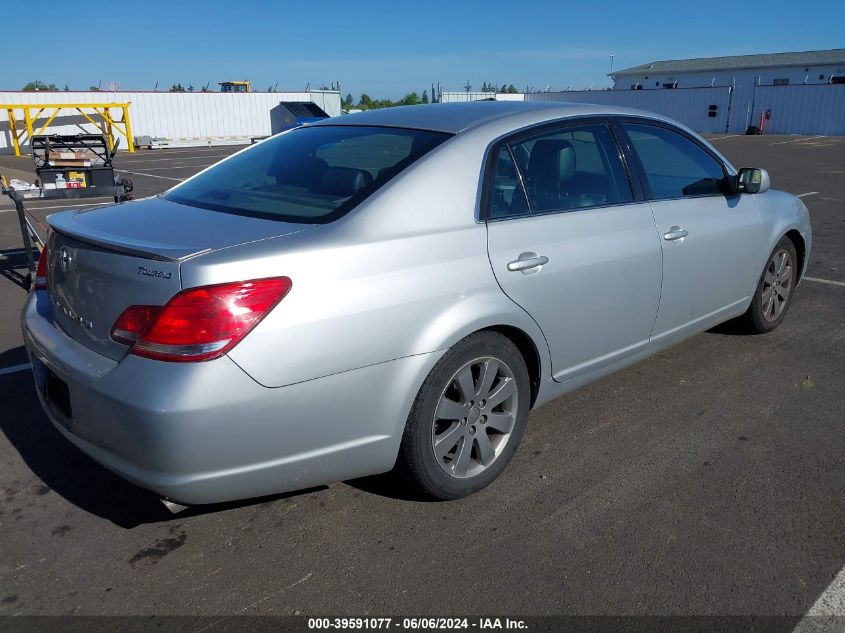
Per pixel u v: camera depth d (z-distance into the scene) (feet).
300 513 9.59
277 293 7.65
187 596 8.00
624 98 130.41
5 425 12.09
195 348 7.33
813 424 12.12
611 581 8.20
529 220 10.05
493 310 9.33
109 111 98.22
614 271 11.11
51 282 9.38
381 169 9.42
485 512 9.59
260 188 9.99
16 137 86.63
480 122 10.32
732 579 8.23
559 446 11.40
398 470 9.36
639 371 14.46
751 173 13.56
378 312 8.29
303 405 7.91
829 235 28.35
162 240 8.09
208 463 7.56
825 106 106.01
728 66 153.38
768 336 16.46
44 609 7.79
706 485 10.23
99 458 8.14
